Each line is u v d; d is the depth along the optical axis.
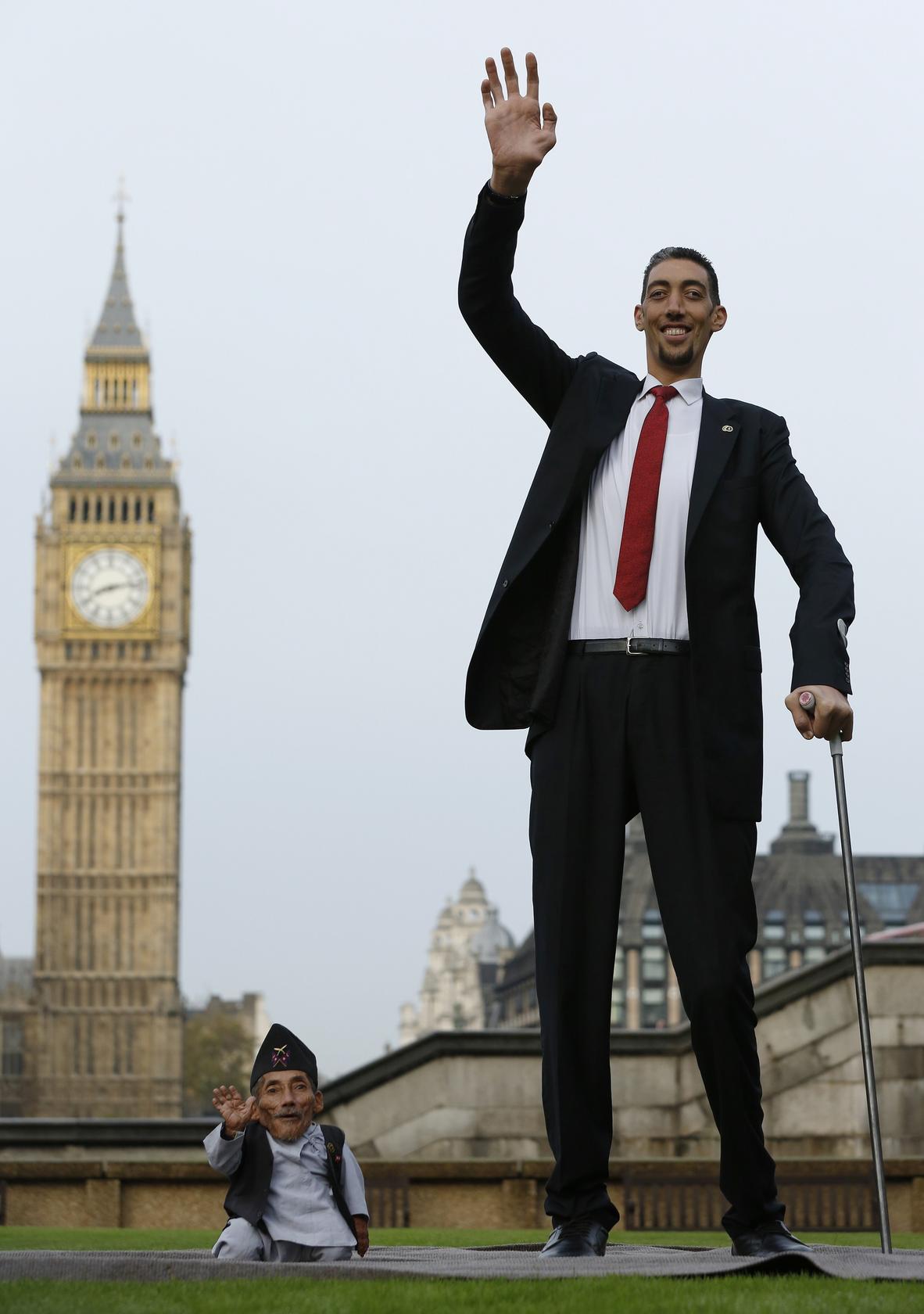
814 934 146.12
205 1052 159.88
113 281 137.50
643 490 5.60
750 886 5.43
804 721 5.16
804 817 153.00
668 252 5.84
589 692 5.53
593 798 5.51
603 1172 5.50
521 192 5.68
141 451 132.75
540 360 5.87
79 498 131.62
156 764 129.25
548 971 5.50
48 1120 15.36
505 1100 16.06
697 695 5.43
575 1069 5.49
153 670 130.00
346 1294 4.06
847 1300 3.88
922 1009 16.03
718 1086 5.38
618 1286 4.16
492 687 5.70
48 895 127.81
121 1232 11.14
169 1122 15.40
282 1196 5.70
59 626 129.88
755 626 5.58
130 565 130.75
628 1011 136.25
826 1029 16.16
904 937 20.55
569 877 5.49
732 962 5.34
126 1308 3.88
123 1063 126.44
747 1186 5.39
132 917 128.12
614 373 5.85
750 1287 4.15
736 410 5.73
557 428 5.79
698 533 5.52
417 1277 4.47
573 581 5.62
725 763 5.40
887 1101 15.97
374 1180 14.06
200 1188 14.17
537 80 5.75
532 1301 3.92
